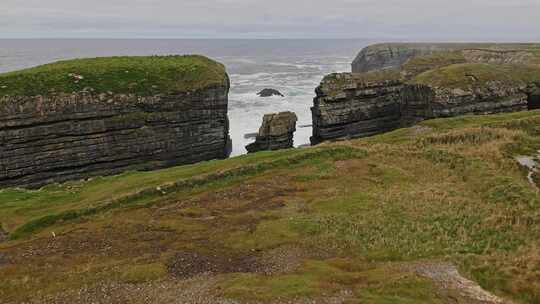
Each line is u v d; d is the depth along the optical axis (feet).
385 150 197.26
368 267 92.68
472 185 148.56
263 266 96.22
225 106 280.51
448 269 89.20
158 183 171.32
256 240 111.34
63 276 95.66
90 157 236.43
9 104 212.02
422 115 312.91
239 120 364.38
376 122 335.06
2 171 211.41
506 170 160.15
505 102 312.91
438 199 134.92
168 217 135.33
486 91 307.58
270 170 179.42
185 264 98.48
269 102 429.79
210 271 94.38
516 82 324.60
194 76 270.67
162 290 85.56
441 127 233.35
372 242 105.91
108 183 186.29
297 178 167.63
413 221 117.80
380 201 136.15
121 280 91.04
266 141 286.05
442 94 297.53
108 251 110.93
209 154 277.64
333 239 109.19
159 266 96.63
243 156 206.80
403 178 160.56
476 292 79.51
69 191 180.34
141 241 116.78
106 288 87.86
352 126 322.55
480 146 189.26
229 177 172.14
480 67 336.49
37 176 222.48
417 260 94.68
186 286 86.69
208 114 270.87
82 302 82.48
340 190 150.71
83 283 90.68
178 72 270.87
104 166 241.76
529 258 90.17
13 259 109.81
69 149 229.45
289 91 491.31
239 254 103.60
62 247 116.57
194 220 131.34
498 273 85.30
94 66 262.88
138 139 248.32
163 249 109.60
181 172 187.01
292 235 113.19
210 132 274.77
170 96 254.88
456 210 124.57
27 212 155.84
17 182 216.95
